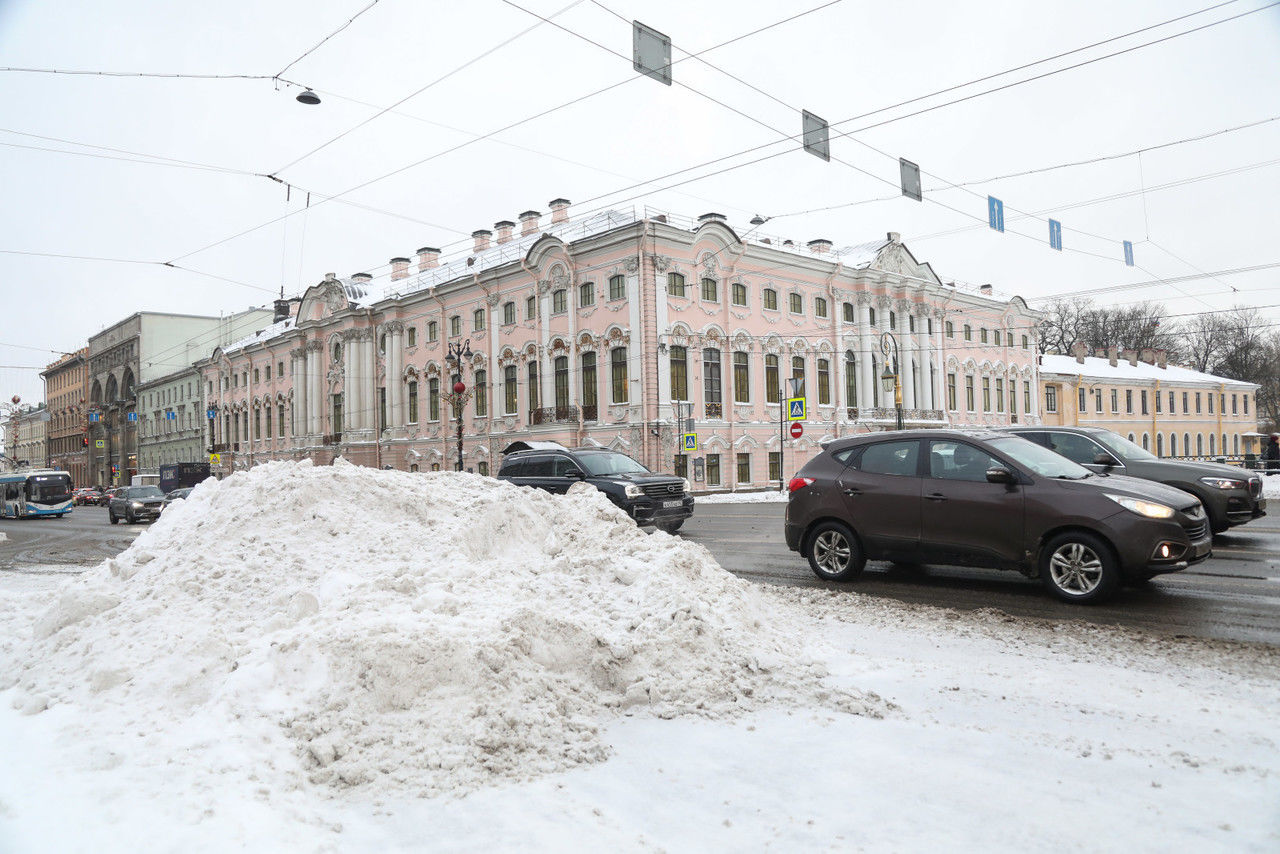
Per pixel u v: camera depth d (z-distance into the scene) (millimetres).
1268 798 3164
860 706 4344
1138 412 60219
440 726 3797
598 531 6738
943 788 3328
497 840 2930
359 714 3855
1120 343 74750
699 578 5902
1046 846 2844
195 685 4270
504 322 40031
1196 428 64125
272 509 6750
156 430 77688
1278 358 74312
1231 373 75500
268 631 5043
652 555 6105
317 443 51625
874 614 7047
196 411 70500
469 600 5234
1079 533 7340
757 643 5277
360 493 7086
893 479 8555
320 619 4766
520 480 15602
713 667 4766
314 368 52125
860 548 8750
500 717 3926
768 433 37469
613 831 3000
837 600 7730
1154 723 4098
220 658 4469
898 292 44062
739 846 2895
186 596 5676
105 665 4480
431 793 3305
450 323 43594
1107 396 58438
